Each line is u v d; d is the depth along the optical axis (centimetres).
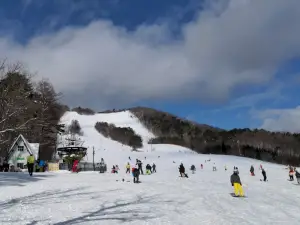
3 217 1118
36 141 6612
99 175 3616
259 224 1260
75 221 1122
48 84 6831
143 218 1237
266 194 2473
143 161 12262
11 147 5469
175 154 15262
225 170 7919
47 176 2902
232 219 1327
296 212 1628
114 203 1569
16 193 1691
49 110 7275
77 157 5294
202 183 3144
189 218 1300
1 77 4238
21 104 4341
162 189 2320
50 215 1201
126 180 3016
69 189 1998
